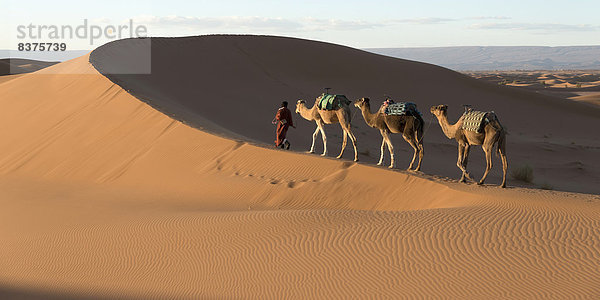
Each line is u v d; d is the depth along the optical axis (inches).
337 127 1508.4
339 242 382.3
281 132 786.8
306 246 383.6
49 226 543.2
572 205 428.8
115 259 407.8
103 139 868.6
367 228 404.2
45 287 358.9
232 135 886.4
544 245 346.0
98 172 784.9
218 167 705.6
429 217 418.3
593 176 1081.4
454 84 2554.1
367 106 638.5
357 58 2576.3
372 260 347.6
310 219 446.3
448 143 1460.4
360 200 561.3
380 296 300.5
